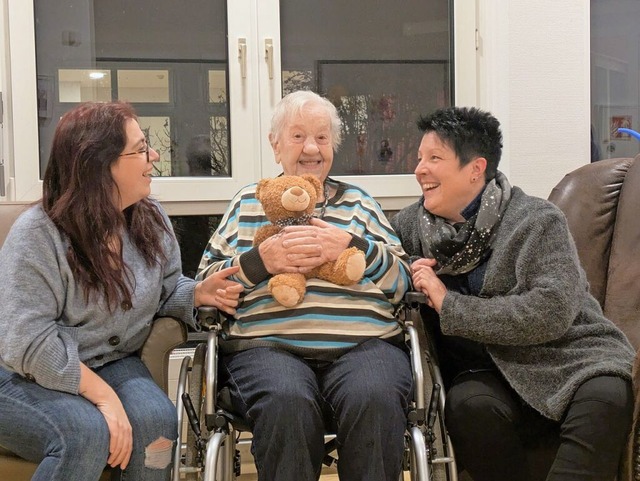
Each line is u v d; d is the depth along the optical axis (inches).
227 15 100.3
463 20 105.0
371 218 75.9
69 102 99.5
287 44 103.1
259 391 62.1
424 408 63.2
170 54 100.8
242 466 100.8
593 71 107.9
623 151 109.0
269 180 70.6
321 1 103.3
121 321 66.4
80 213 63.7
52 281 62.6
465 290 72.9
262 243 68.4
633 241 81.5
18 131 97.2
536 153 103.3
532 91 102.6
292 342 67.1
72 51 98.9
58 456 57.4
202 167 102.5
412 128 106.8
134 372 67.2
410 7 105.3
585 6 102.7
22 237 62.7
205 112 102.0
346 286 68.7
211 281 69.0
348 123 105.3
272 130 76.9
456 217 75.0
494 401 65.4
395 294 72.7
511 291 68.4
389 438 61.4
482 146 72.1
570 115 103.7
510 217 70.6
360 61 105.0
